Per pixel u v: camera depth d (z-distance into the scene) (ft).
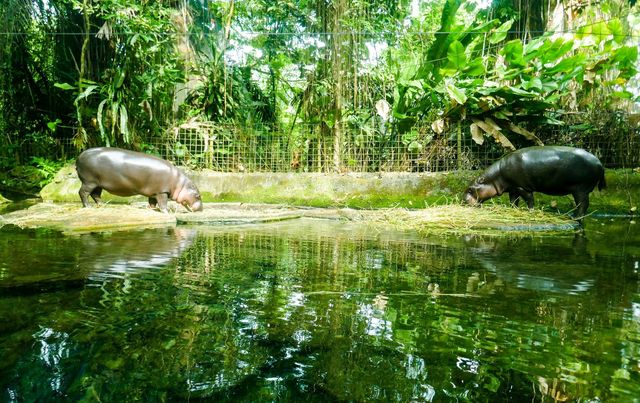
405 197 26.17
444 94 26.66
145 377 4.53
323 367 4.81
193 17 32.24
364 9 29.09
